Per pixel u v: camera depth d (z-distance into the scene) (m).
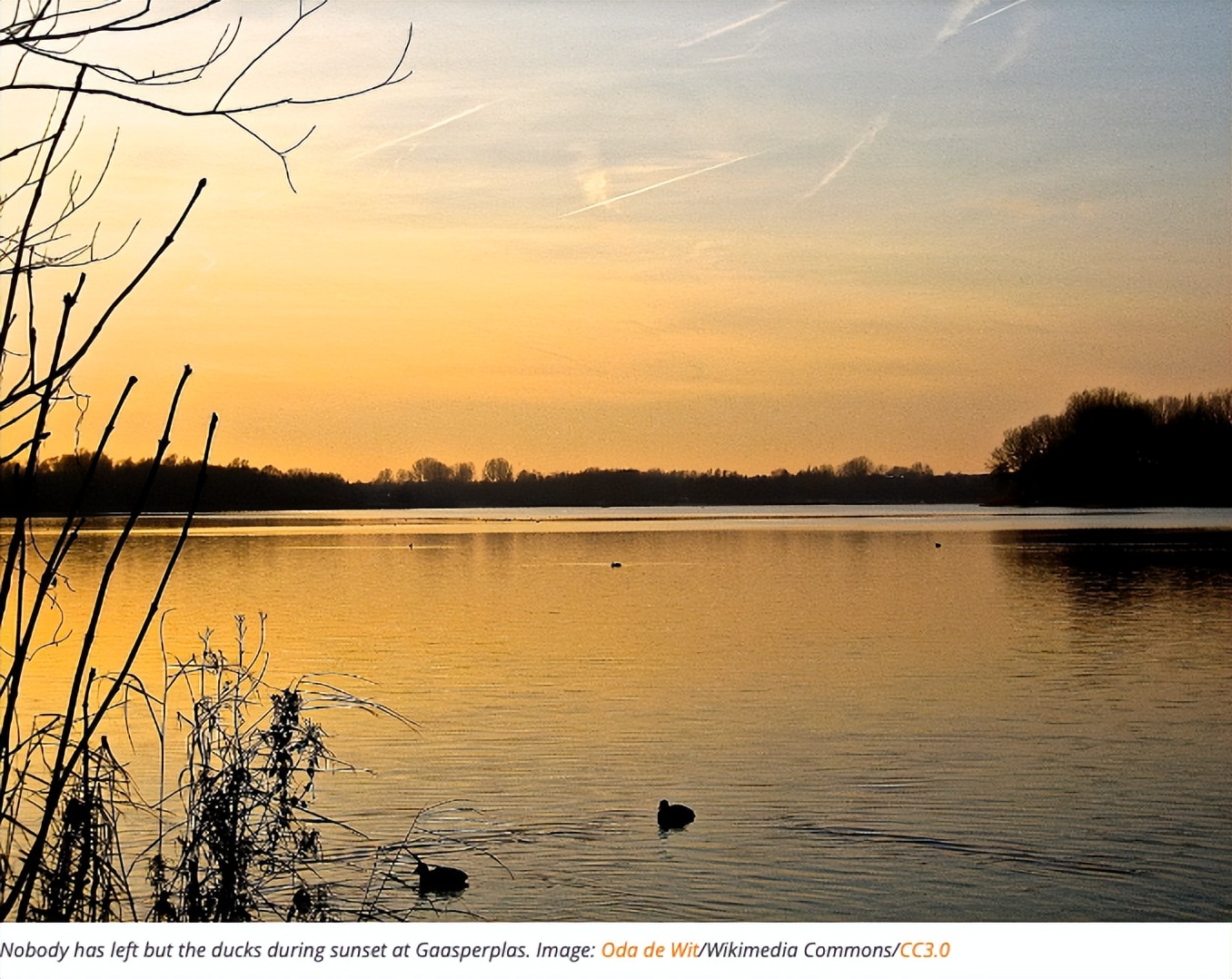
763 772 18.61
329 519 194.50
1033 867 14.19
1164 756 19.48
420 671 29.36
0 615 4.52
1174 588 49.81
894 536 103.44
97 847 6.09
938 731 21.64
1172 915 12.73
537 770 18.64
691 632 37.78
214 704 7.86
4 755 4.81
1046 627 37.91
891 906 12.97
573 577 62.41
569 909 12.75
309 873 12.85
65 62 4.38
